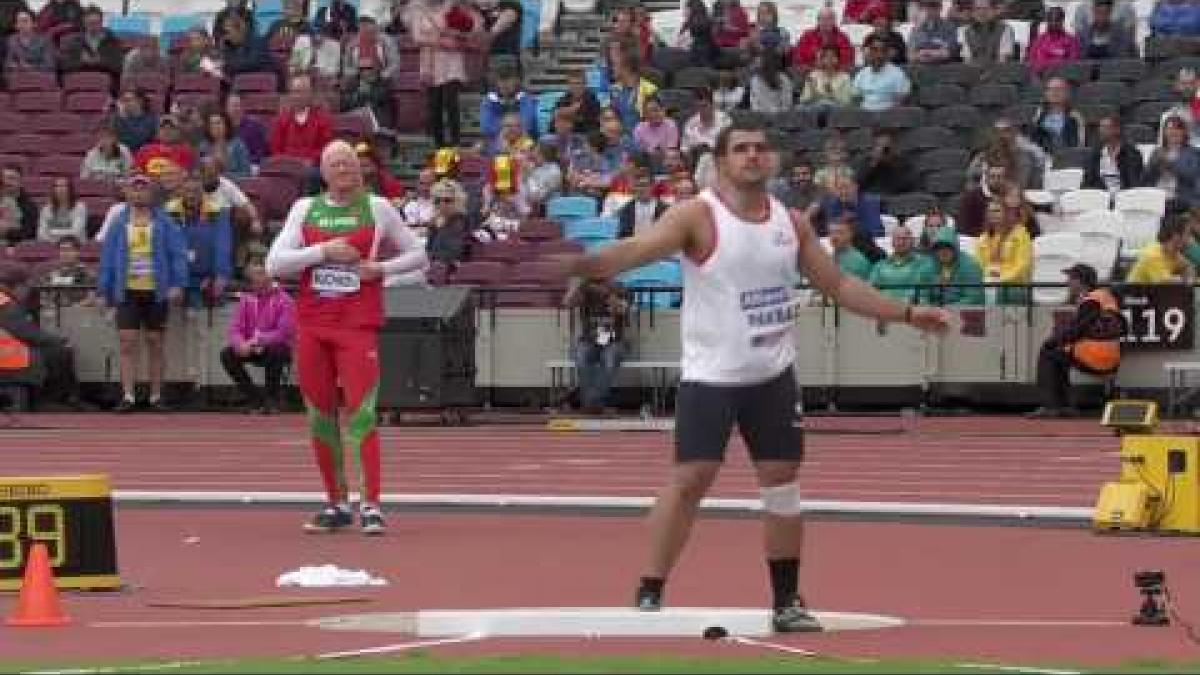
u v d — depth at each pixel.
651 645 31.09
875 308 32.72
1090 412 79.62
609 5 107.69
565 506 53.41
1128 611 35.59
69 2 105.06
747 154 32.06
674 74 97.56
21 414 85.69
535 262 85.56
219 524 50.50
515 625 33.22
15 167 93.38
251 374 86.56
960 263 81.00
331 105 98.25
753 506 52.38
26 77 101.00
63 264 89.06
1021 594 37.94
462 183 90.25
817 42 96.69
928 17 96.56
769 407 32.72
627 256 31.91
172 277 85.81
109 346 87.75
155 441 73.88
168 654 30.02
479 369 84.00
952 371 81.12
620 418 79.69
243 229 87.75
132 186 85.75
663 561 33.38
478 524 50.34
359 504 51.25
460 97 100.75
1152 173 85.69
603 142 91.06
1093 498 55.09
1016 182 84.00
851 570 41.53
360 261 47.31
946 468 63.06
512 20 103.00
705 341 32.50
